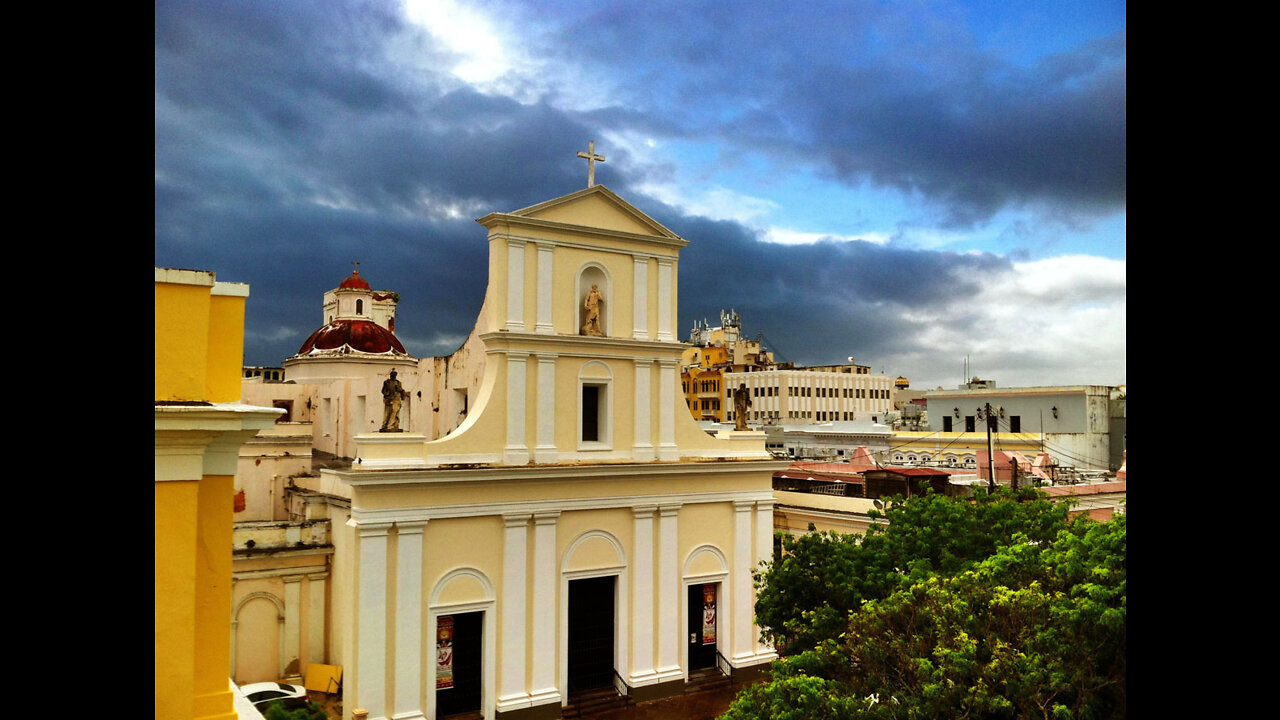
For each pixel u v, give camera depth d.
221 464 10.69
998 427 56.69
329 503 29.92
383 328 48.56
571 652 27.38
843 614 21.58
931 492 23.75
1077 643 12.41
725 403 97.25
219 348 11.84
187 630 9.89
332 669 27.81
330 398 42.44
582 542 27.39
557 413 27.39
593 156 28.39
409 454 24.72
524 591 26.06
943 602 14.48
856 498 32.59
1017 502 22.53
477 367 30.45
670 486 29.14
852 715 13.55
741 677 30.00
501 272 26.61
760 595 24.12
